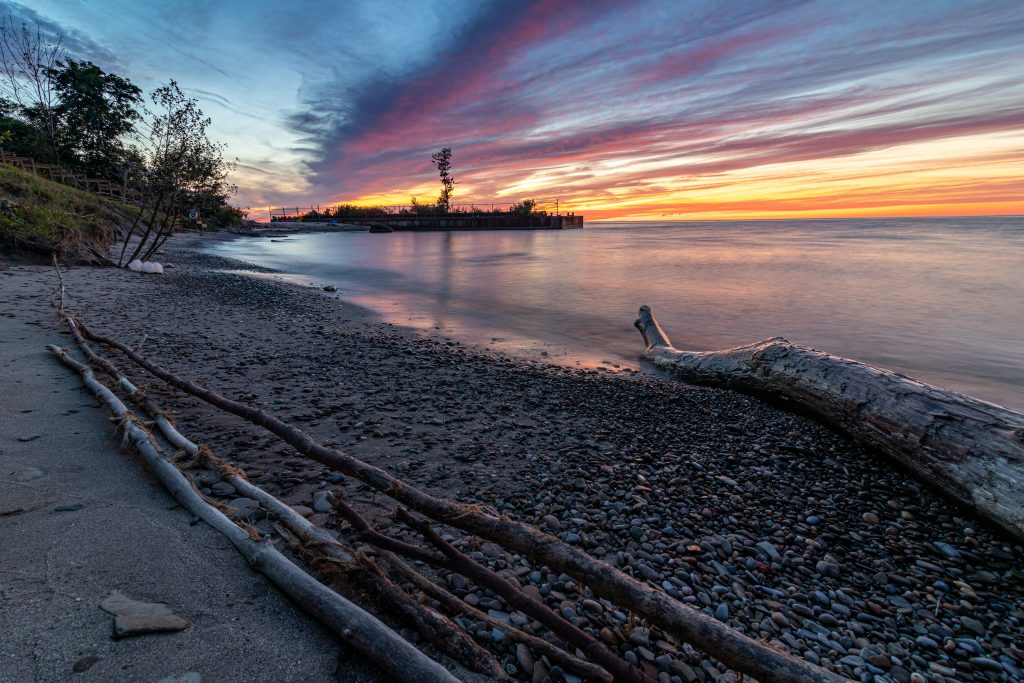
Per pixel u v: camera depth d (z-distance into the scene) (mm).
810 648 2326
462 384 6613
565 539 3070
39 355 5566
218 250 33938
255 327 9312
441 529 2996
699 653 2180
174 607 1896
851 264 26484
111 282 12633
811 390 5359
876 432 4445
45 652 1597
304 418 4859
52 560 2104
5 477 2818
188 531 2445
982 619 2645
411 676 1612
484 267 25734
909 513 3691
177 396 5008
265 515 2744
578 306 14609
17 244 13555
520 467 4102
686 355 8094
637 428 5320
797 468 4395
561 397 6340
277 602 2006
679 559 2951
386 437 4570
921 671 2258
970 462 3551
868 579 2932
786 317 12805
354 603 2072
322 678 1647
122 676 1539
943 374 8055
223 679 1583
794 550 3168
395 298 15703
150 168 16062
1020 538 3143
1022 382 7609
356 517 2549
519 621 2232
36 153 36156
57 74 35219
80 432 3580
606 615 2367
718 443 4941
